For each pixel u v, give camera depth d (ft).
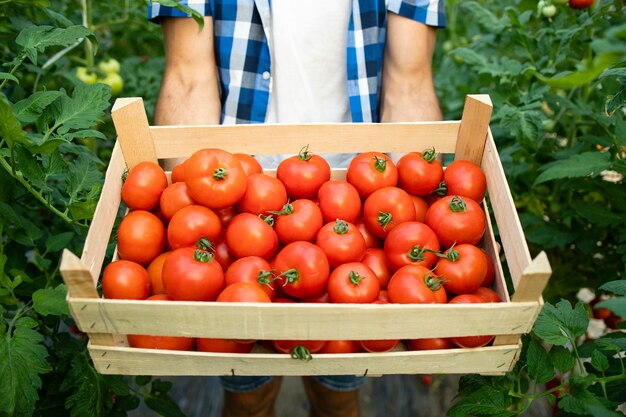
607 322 8.16
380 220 4.95
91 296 3.92
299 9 6.28
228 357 4.25
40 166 5.00
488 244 5.03
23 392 4.39
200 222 4.66
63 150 5.75
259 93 6.54
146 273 4.59
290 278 4.49
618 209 7.21
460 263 4.59
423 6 6.17
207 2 6.04
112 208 4.81
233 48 6.36
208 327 4.01
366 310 3.94
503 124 6.84
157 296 4.55
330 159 7.10
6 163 4.89
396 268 4.82
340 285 4.50
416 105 6.43
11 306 5.68
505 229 4.61
